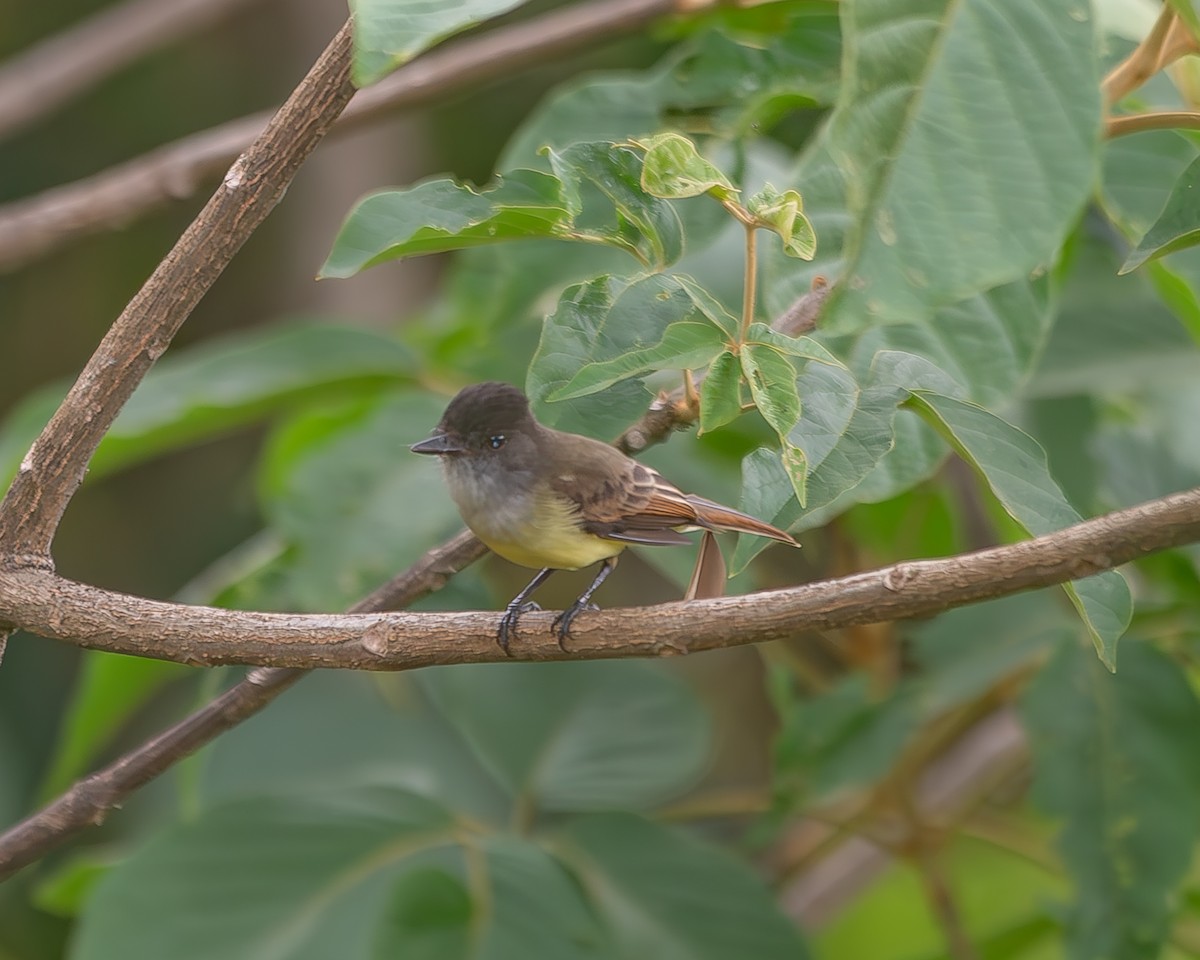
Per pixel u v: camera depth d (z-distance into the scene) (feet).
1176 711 29.12
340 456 30.48
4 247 32.81
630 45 53.06
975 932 43.21
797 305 22.80
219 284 59.36
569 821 29.89
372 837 29.30
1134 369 31.35
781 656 34.99
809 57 28.71
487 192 21.45
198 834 28.86
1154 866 28.19
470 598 31.32
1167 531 16.72
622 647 19.40
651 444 22.63
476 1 16.66
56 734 51.85
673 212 20.71
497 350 32.63
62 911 34.83
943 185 18.60
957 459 36.76
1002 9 19.06
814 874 39.45
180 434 32.71
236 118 59.06
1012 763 35.81
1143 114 22.85
